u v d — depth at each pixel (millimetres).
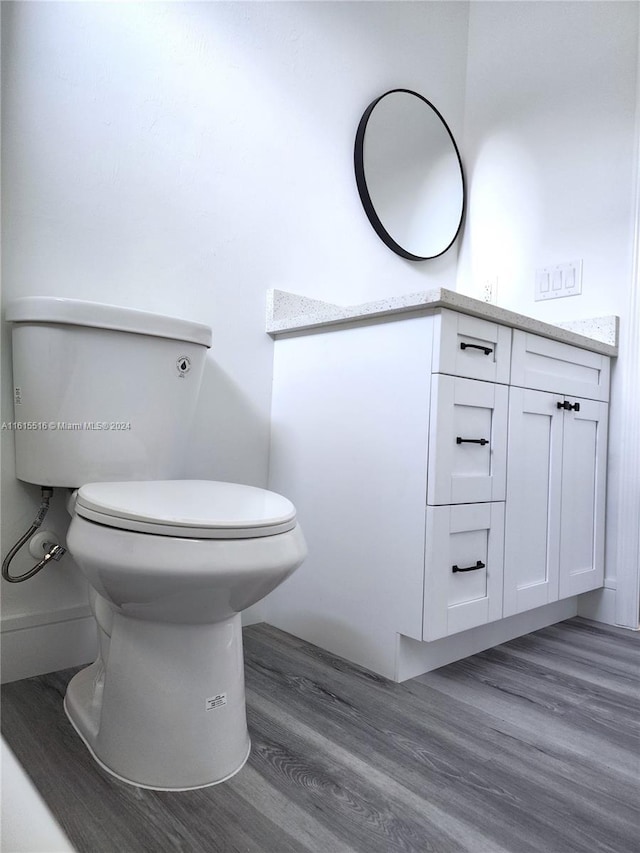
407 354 1369
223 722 953
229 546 860
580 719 1206
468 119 2361
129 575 858
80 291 1340
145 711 924
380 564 1398
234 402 1646
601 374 1900
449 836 833
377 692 1286
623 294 1918
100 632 1087
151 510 887
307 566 1589
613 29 1959
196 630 939
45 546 1287
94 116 1354
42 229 1278
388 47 2062
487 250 2283
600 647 1659
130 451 1230
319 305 1829
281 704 1207
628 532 1880
